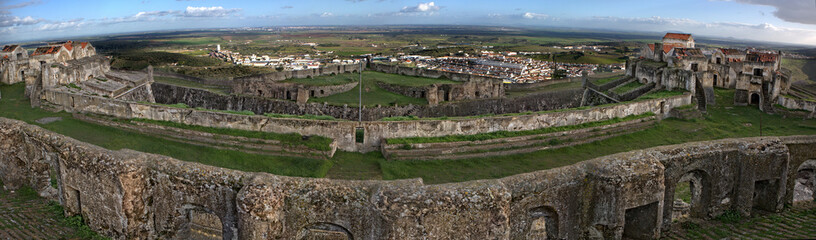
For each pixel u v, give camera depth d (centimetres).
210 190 1455
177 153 3059
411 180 1391
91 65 5203
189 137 3294
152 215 1554
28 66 5656
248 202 1307
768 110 4541
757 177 1727
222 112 3400
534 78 8569
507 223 1339
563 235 1520
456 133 3328
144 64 11162
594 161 1522
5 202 1805
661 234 1623
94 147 1608
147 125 3475
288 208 1373
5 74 5503
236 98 5266
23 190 1923
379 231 1309
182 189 1497
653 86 5247
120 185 1453
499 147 3269
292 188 1375
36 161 1850
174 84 5819
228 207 1448
